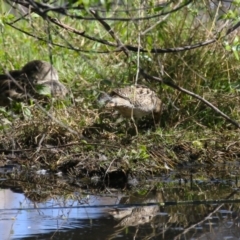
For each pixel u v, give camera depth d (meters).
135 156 11.27
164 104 13.08
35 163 11.54
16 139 12.17
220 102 12.97
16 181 10.70
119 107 12.48
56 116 12.42
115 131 12.42
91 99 13.16
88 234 8.09
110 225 8.44
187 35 13.88
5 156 11.75
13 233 8.12
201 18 13.71
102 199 9.66
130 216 8.81
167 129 12.62
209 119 12.96
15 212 9.02
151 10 10.22
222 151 12.21
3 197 9.77
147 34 10.91
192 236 8.05
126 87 12.75
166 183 10.62
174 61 13.31
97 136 12.16
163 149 11.83
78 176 11.02
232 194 9.90
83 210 9.12
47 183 10.59
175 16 14.09
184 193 9.99
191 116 12.57
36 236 8.02
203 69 13.45
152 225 8.47
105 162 11.09
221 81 13.53
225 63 13.55
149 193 10.00
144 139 12.00
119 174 10.91
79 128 12.29
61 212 9.00
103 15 12.88
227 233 8.17
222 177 11.00
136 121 12.79
